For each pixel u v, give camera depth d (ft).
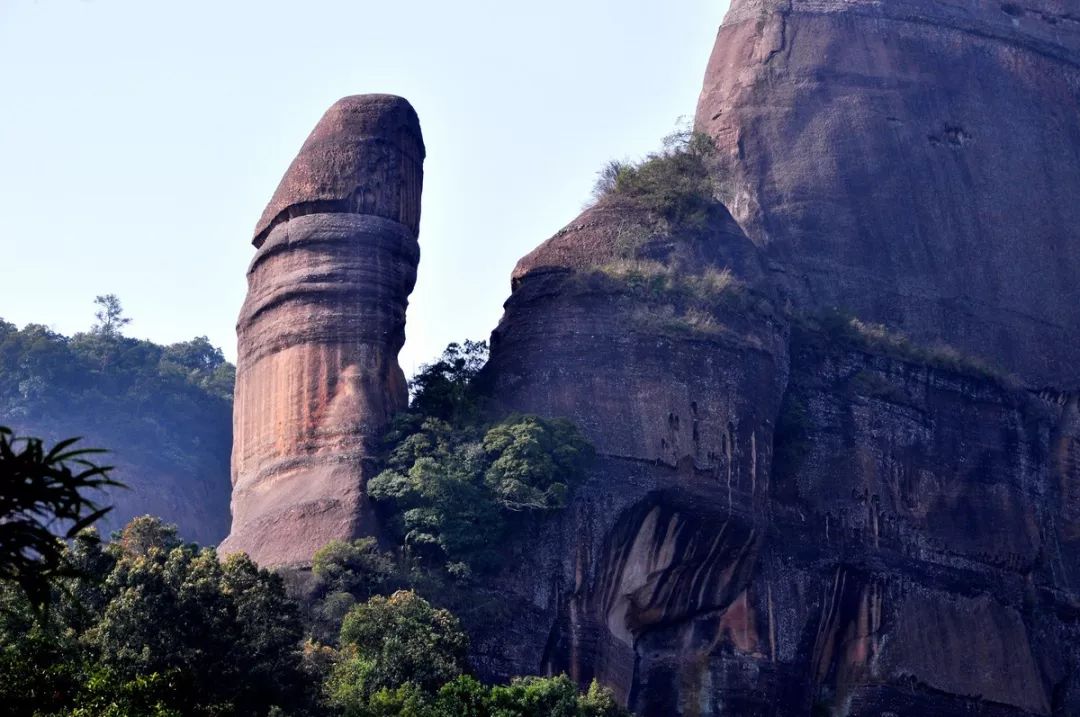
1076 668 266.16
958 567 259.19
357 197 243.19
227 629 166.40
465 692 170.09
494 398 240.53
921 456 263.90
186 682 148.36
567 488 225.76
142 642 160.76
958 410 270.87
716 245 257.96
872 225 295.48
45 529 80.12
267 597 174.09
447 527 217.97
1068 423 289.33
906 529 257.34
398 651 185.37
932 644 251.39
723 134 303.48
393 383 238.07
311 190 243.19
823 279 289.12
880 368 267.80
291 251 241.35
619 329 241.76
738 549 236.02
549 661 219.00
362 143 245.65
